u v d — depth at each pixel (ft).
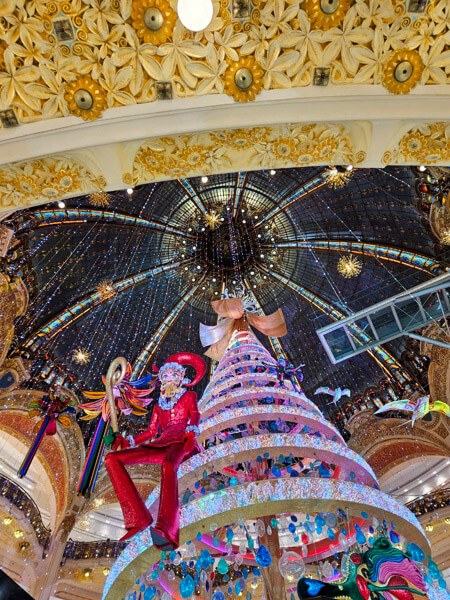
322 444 12.56
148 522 8.44
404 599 9.48
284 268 49.24
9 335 37.52
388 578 9.82
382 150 13.11
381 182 39.11
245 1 10.88
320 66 11.66
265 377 16.52
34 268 37.83
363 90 11.84
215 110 12.03
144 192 41.65
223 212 46.03
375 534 12.15
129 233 44.01
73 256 41.19
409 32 11.39
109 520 47.14
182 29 11.08
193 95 11.79
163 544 8.07
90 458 14.33
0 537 34.40
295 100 11.93
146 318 48.60
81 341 44.78
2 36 10.91
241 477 14.84
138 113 11.78
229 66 11.53
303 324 50.21
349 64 11.62
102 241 42.78
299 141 13.15
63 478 41.19
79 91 11.37
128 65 11.41
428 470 46.29
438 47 11.48
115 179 13.10
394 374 46.44
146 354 48.21
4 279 34.63
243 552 14.03
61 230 38.40
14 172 12.63
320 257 47.83
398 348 46.11
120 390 11.55
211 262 48.88
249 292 48.93
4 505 35.12
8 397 38.78
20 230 33.78
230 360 18.78
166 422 11.12
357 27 11.32
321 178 41.45
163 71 11.45
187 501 11.09
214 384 17.47
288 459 14.93
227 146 13.23
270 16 11.13
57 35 11.02
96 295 43.86
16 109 11.40
